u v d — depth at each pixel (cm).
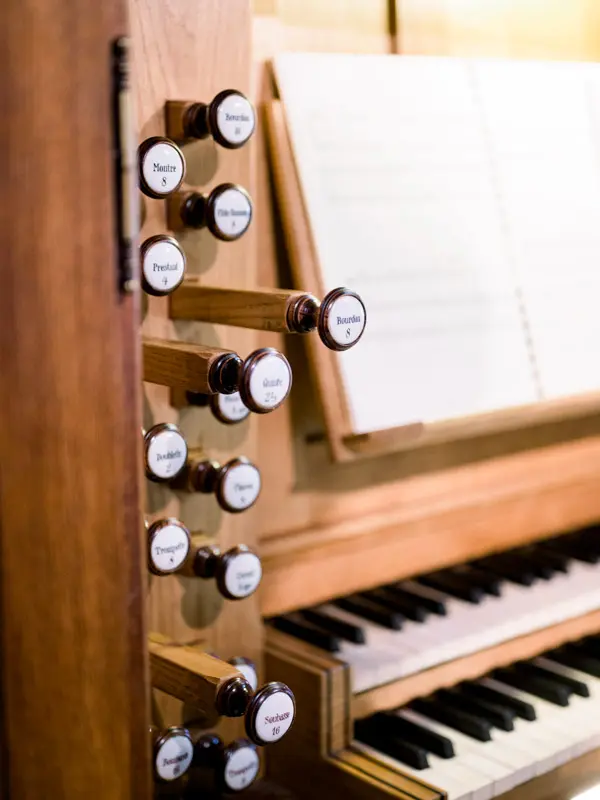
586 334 121
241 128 94
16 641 73
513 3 121
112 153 73
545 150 121
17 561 73
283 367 88
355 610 113
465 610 114
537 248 119
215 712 93
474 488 122
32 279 72
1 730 74
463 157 116
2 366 72
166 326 97
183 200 96
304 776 102
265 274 109
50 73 71
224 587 96
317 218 106
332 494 114
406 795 95
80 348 73
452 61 117
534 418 117
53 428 73
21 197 71
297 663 102
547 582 120
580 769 103
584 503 129
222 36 97
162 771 91
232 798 101
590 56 129
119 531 75
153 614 99
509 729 104
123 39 72
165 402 97
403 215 111
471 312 114
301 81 107
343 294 88
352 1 112
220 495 96
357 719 104
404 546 116
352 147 109
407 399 109
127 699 76
